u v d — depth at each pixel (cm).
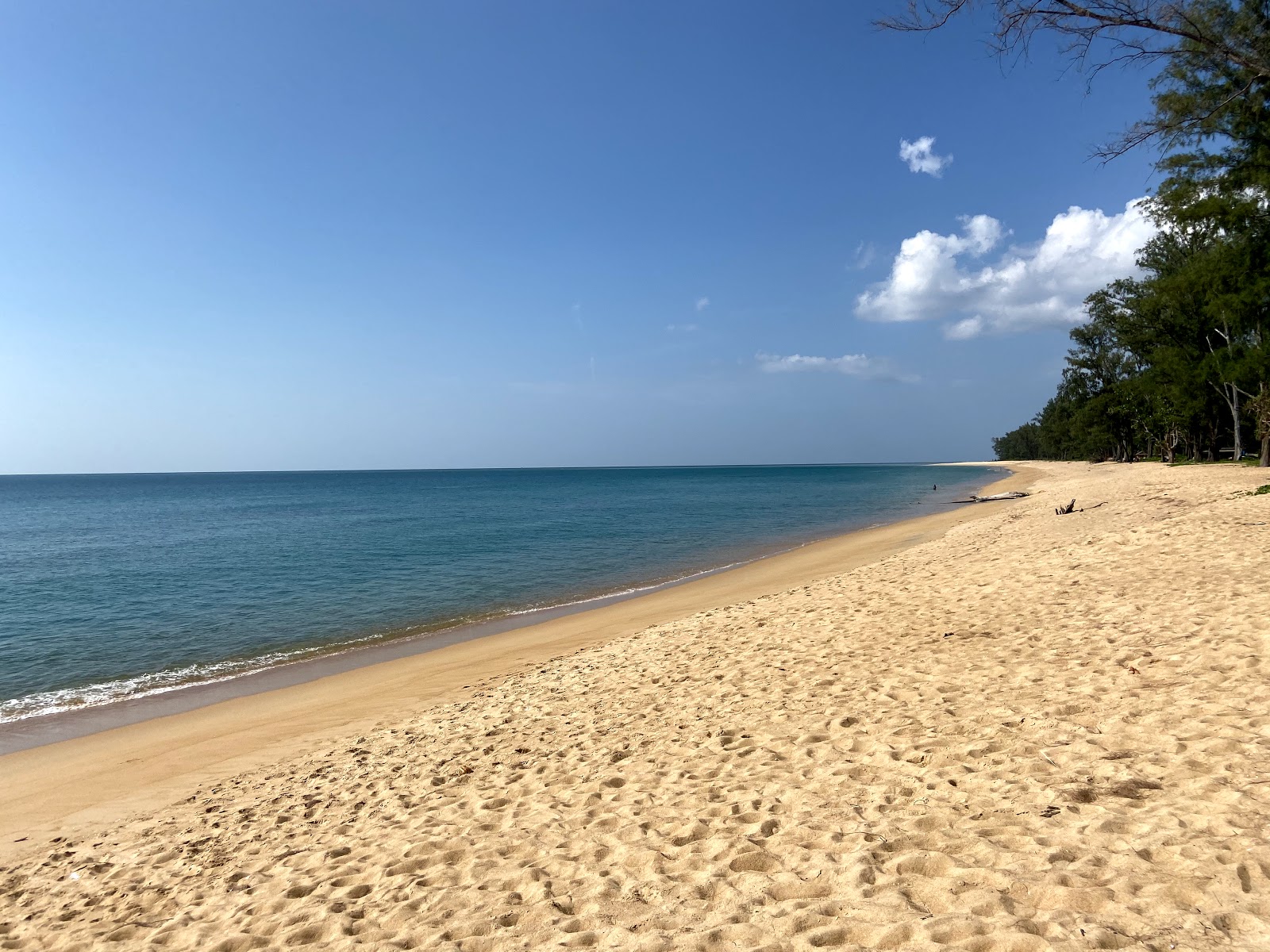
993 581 1104
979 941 285
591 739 706
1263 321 2806
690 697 788
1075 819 376
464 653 1363
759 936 322
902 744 535
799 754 561
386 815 600
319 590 2192
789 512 4797
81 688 1289
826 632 965
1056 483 4922
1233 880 294
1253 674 533
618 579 2220
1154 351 4216
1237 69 915
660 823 481
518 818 539
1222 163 1794
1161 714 491
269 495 10212
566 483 13550
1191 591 809
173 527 4828
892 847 386
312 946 397
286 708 1098
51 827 732
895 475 14025
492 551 3003
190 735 1003
